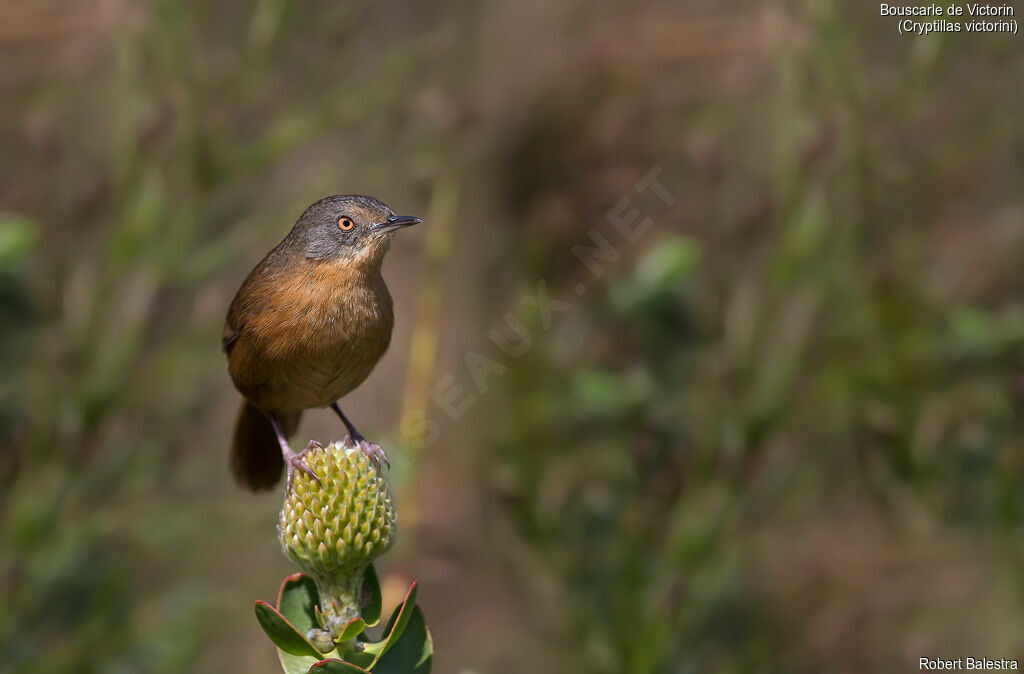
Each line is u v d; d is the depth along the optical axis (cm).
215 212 1170
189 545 1105
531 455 1127
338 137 1212
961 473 1121
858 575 1079
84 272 1138
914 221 1095
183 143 1102
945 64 1066
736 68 1145
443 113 1145
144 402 1128
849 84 1011
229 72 1124
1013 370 1113
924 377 1106
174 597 1070
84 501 1095
